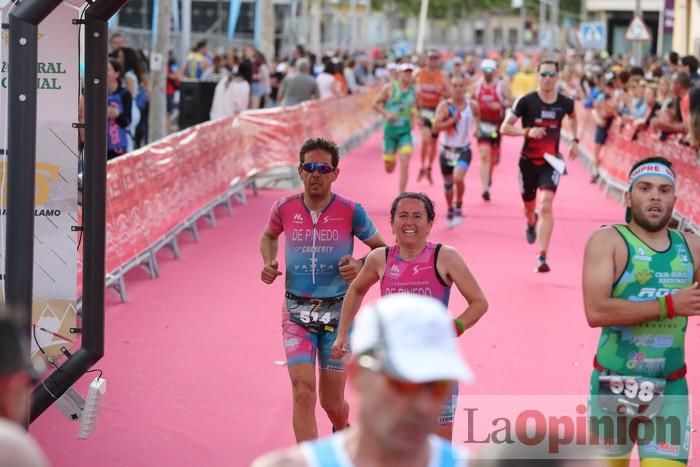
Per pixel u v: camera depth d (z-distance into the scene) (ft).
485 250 107.55
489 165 139.74
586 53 434.71
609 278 40.47
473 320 46.44
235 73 154.92
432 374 22.18
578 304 86.07
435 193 148.25
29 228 45.19
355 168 178.19
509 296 88.28
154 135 142.31
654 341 40.78
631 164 140.15
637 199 40.45
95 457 54.44
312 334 51.67
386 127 133.08
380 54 453.17
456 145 118.01
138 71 127.44
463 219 125.18
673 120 124.06
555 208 138.41
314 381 50.52
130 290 89.56
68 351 54.03
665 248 40.65
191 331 77.25
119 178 86.02
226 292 89.35
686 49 275.18
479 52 616.80
